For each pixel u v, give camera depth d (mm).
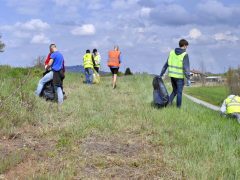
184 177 6812
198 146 8453
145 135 9523
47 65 13961
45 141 8859
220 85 71875
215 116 12586
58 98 13797
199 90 61094
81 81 23938
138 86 21141
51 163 7387
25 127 10102
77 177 6758
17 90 12328
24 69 22719
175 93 13812
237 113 12391
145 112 12234
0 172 6906
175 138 9273
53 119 11109
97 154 7914
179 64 13258
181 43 13320
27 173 6855
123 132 9789
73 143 8570
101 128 9906
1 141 8766
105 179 6738
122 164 7414
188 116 11773
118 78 27062
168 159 7660
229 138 9219
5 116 10109
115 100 15500
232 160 7656
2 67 22828
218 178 6773
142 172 7059
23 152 7844
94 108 13148
